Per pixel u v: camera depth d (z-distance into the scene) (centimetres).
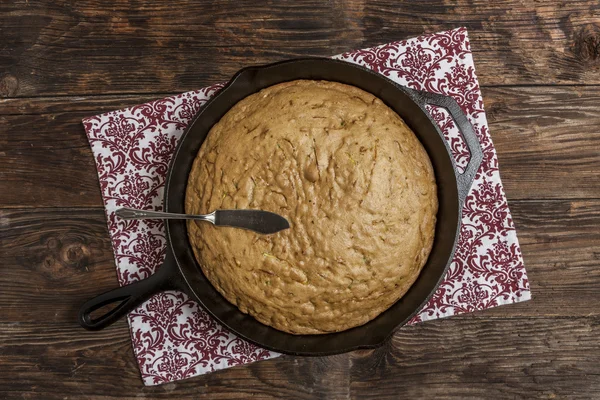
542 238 87
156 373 86
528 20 87
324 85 81
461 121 79
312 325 78
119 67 88
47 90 88
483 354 87
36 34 88
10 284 87
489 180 86
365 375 87
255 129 78
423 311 86
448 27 87
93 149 86
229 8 88
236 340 86
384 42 88
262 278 76
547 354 87
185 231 81
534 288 87
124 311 77
